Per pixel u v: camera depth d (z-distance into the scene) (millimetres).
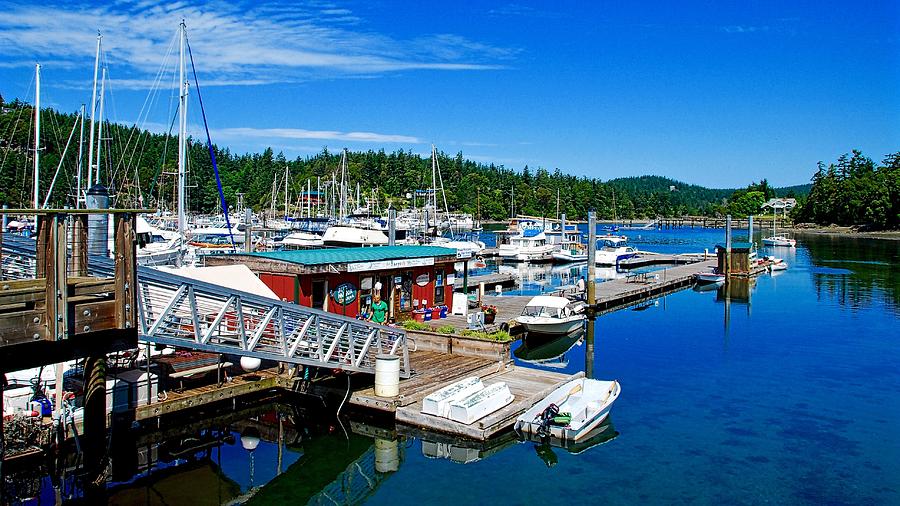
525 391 20125
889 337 32375
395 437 18234
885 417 19953
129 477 15742
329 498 14484
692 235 147750
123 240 10906
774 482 15203
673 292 51125
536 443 17438
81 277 11570
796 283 55438
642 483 15102
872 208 140000
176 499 14453
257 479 15578
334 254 27203
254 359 19531
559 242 84562
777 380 24359
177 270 22094
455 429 17344
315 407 20188
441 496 14461
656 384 23812
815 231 149875
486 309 30391
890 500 14352
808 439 18016
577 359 28281
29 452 14570
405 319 29016
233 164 186875
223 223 90750
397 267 28219
